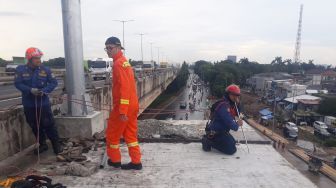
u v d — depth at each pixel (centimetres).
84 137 596
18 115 521
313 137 4138
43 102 485
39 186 353
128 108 409
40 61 480
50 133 500
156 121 711
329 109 4941
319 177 495
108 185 381
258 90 8412
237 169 441
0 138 474
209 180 401
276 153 518
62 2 591
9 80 823
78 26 600
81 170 412
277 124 4616
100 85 1481
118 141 438
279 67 12369
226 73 7606
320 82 8475
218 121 509
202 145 532
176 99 7675
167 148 541
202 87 10456
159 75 4622
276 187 383
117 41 409
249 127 695
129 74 405
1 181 395
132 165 434
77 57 604
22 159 488
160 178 405
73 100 607
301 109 5359
